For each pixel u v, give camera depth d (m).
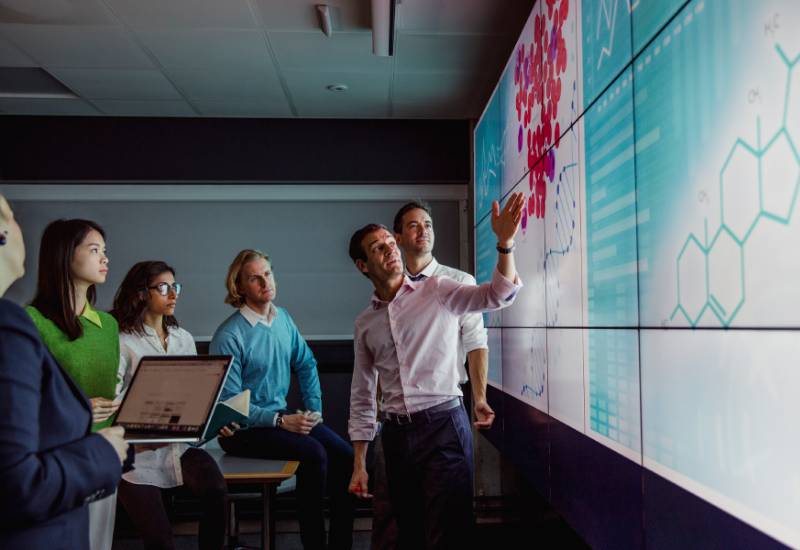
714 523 1.36
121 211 5.49
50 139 5.39
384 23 3.60
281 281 5.52
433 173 5.52
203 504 2.70
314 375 3.85
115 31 3.92
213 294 5.46
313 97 5.02
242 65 4.43
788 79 1.09
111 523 2.23
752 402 1.22
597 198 2.10
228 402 2.39
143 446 2.27
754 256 1.20
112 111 5.29
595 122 2.12
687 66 1.47
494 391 3.99
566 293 2.46
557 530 3.38
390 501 2.46
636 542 1.79
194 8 3.64
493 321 4.03
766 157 1.16
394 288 2.45
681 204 1.50
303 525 3.33
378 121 5.53
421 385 2.34
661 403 1.62
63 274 2.06
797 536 1.08
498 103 3.82
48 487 1.03
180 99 5.03
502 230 2.18
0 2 3.56
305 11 3.68
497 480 5.01
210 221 5.52
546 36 2.73
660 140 1.61
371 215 5.61
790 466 1.10
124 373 2.92
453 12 3.71
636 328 1.78
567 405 2.45
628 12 1.83
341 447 3.54
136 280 3.00
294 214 5.57
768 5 1.15
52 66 4.42
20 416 1.01
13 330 1.04
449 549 2.28
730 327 1.29
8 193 5.44
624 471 1.87
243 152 5.46
